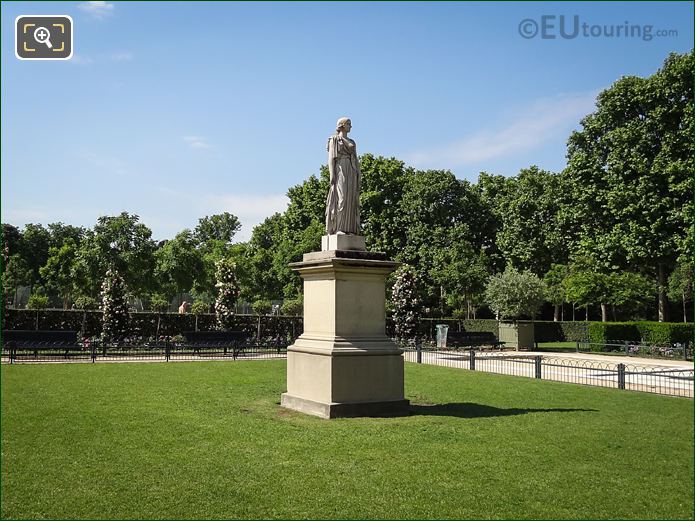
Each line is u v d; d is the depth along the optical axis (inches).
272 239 2783.0
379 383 470.9
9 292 1668.3
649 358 1241.4
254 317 1449.3
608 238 1483.8
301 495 268.7
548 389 655.8
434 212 2219.5
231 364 914.1
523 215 2154.3
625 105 1509.6
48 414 447.5
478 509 254.2
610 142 1526.8
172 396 552.7
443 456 334.6
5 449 342.3
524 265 2199.8
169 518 240.5
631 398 588.4
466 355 1214.3
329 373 454.0
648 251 1407.5
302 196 2399.1
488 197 2432.3
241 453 338.0
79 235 2775.6
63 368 800.9
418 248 2170.3
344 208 495.2
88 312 1246.3
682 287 2251.5
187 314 1387.8
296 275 2169.0
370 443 362.6
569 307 2470.5
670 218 1365.7
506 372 890.1
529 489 280.8
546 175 2188.7
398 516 245.4
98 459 323.6
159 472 300.8
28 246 2598.4
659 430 412.8
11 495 265.4
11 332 983.0
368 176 2288.4
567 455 340.8
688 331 1334.9
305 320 506.3
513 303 1539.1
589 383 749.9
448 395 594.9
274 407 494.0
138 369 808.9
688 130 1357.0
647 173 1422.2
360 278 479.2
